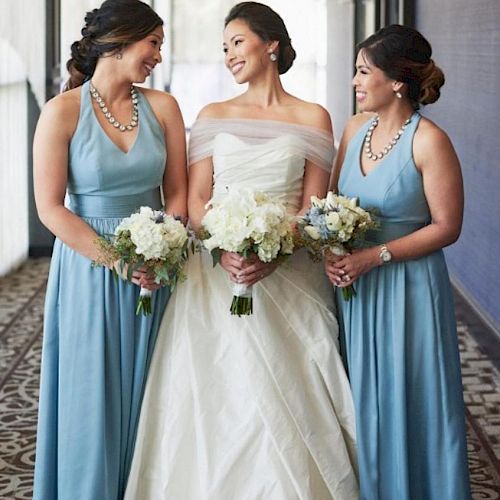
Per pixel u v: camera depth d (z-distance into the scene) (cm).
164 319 404
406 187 392
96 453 396
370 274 398
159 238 367
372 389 399
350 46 1078
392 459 399
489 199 734
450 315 404
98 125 394
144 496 406
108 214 398
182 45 1129
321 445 396
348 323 404
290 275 403
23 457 534
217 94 1138
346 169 406
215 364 399
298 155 406
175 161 412
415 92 392
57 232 391
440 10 922
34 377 667
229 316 398
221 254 383
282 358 395
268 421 390
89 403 396
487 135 739
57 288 406
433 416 399
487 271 739
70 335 398
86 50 398
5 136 954
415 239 390
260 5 414
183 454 399
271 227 369
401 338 395
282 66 418
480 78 761
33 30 990
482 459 536
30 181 1047
